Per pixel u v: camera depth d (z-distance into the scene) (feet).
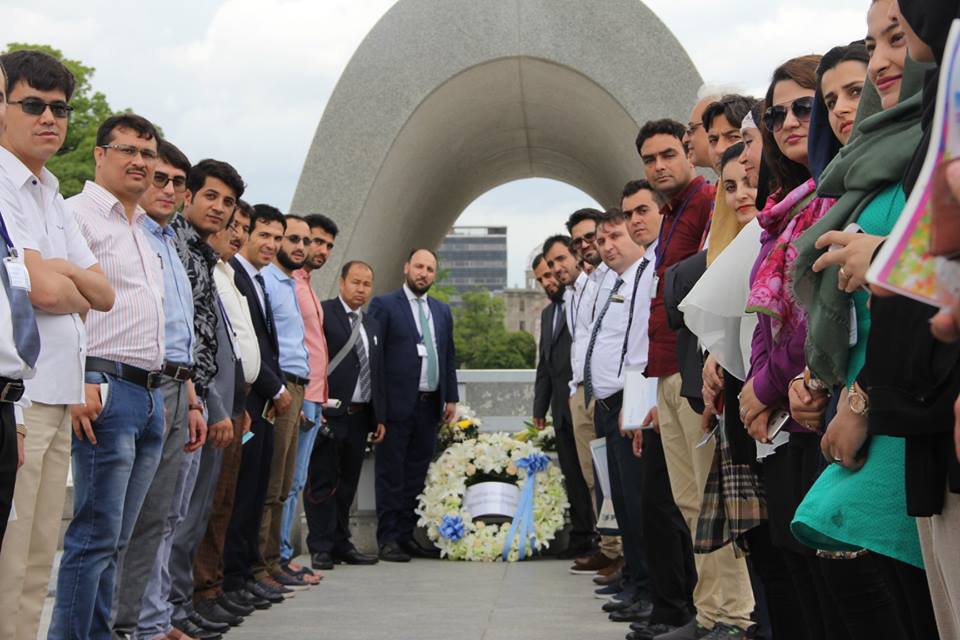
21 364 9.33
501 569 25.91
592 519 27.91
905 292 4.21
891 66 7.00
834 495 6.96
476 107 31.60
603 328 20.12
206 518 16.96
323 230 24.76
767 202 10.42
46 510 11.34
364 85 28.66
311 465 25.89
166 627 15.40
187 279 15.10
